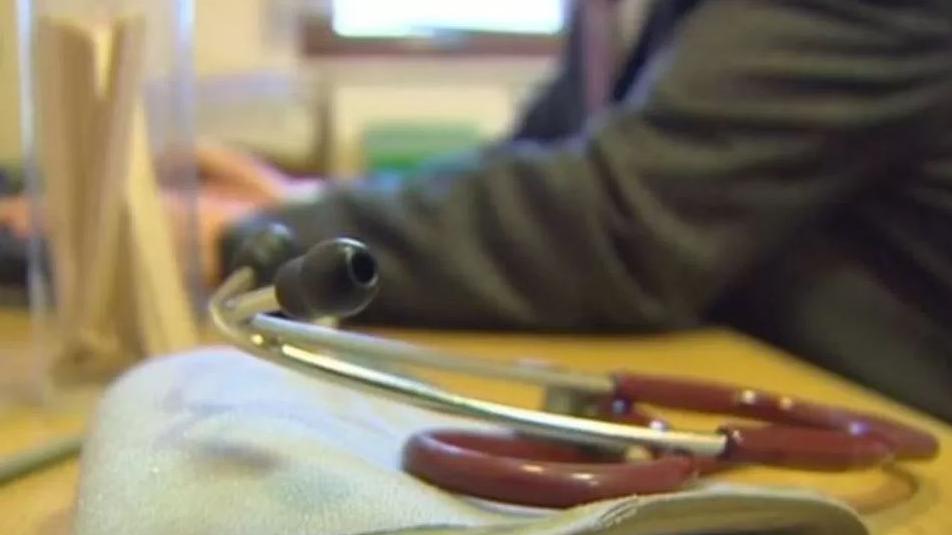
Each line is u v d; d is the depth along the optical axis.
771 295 0.82
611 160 0.78
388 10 1.70
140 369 0.45
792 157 0.76
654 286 0.78
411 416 0.44
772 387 0.65
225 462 0.35
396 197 0.82
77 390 0.59
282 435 0.37
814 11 0.77
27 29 0.61
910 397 0.76
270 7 1.56
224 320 0.38
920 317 0.78
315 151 1.61
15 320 0.67
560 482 0.36
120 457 0.36
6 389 0.59
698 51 0.78
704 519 0.33
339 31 1.68
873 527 0.42
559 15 1.72
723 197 0.77
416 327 0.80
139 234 0.63
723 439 0.40
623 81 0.98
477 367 0.49
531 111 1.24
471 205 0.80
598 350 0.75
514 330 0.80
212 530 0.32
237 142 1.52
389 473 0.36
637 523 0.32
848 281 0.80
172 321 0.64
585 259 0.78
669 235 0.76
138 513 0.33
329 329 0.40
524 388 0.58
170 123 0.69
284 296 0.34
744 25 0.78
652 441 0.39
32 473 0.48
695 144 0.77
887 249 0.79
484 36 1.74
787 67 0.76
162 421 0.39
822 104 0.76
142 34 0.62
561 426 0.38
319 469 0.34
